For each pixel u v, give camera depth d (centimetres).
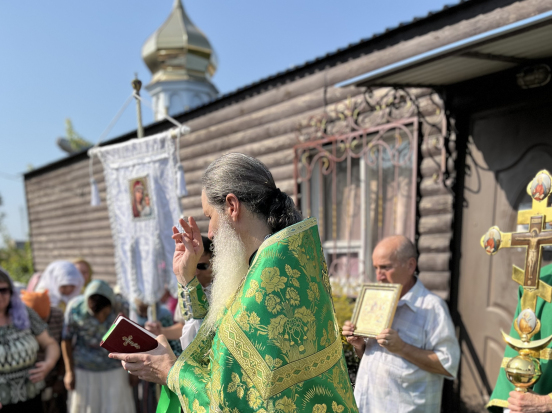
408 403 251
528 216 203
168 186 323
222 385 140
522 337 195
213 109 592
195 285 200
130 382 437
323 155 458
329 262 465
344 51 429
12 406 341
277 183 501
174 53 1117
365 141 416
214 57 1165
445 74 327
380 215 416
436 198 368
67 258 948
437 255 366
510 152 331
